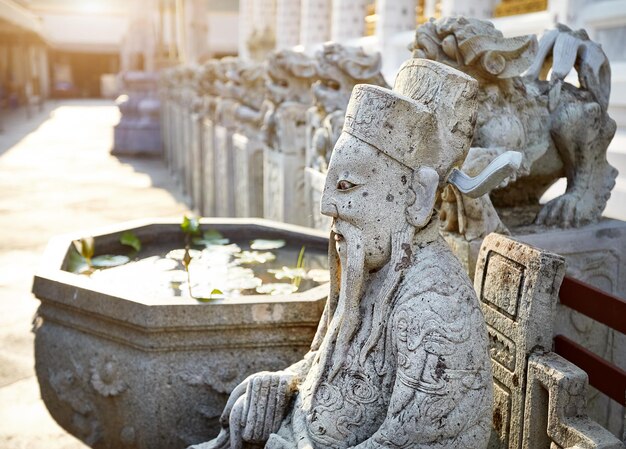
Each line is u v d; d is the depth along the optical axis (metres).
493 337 1.99
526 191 2.88
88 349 2.42
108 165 11.67
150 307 2.23
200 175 7.39
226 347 2.33
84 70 36.94
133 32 14.02
